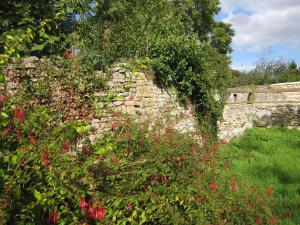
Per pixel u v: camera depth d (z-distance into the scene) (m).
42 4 6.15
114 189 3.90
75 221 3.06
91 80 5.69
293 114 17.64
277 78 36.41
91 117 5.53
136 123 5.71
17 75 4.61
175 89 8.96
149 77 7.78
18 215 3.02
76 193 3.20
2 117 3.08
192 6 27.80
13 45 4.44
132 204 3.88
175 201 4.31
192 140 6.05
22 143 3.21
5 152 3.09
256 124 17.39
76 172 3.31
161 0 12.26
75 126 3.77
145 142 5.04
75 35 6.43
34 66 4.87
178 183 4.62
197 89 9.90
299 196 6.66
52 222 3.30
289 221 5.46
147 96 7.54
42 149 3.14
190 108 9.82
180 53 8.77
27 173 3.22
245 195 5.10
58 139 3.58
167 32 10.53
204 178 5.16
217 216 4.39
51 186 3.17
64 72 5.23
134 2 11.80
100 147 3.93
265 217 4.93
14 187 2.98
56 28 6.30
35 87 4.75
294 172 8.34
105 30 9.32
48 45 5.81
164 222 4.03
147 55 8.65
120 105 6.48
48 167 3.06
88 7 7.98
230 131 13.86
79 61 5.55
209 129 10.49
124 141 4.85
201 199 4.51
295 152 11.18
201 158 5.79
